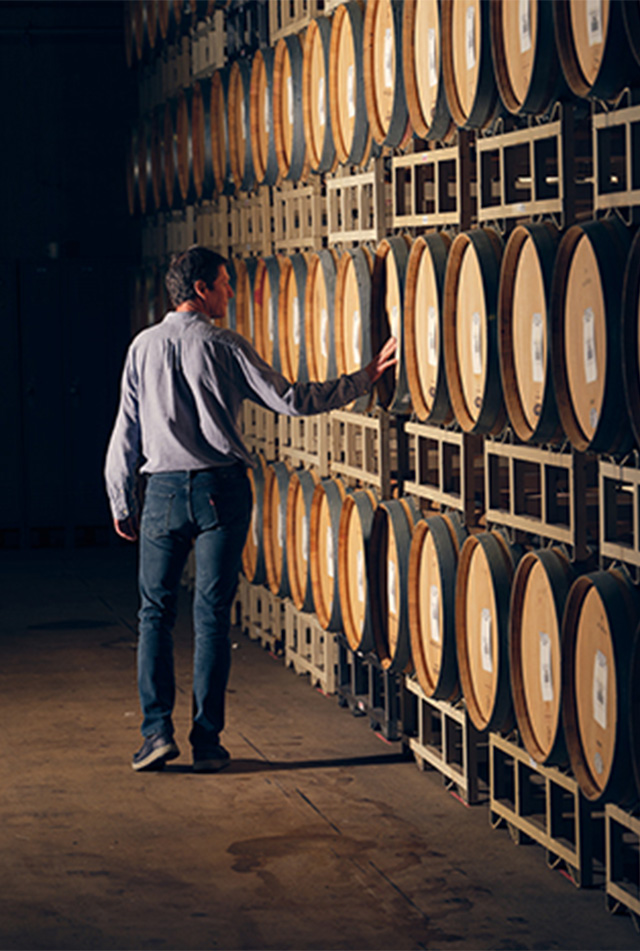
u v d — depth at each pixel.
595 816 4.86
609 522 4.06
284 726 6.36
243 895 4.33
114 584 10.37
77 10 12.97
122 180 13.23
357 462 6.73
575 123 4.39
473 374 4.82
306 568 6.89
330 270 6.38
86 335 12.18
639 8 3.63
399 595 5.53
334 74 6.24
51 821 5.06
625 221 3.93
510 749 4.76
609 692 3.89
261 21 7.86
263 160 7.65
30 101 12.99
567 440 4.35
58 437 12.27
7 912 4.21
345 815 5.10
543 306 4.21
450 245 5.15
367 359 5.82
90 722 6.45
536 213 4.39
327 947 3.93
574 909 4.20
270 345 7.51
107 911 4.21
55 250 13.17
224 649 5.65
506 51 4.45
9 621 8.93
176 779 5.56
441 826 4.97
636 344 3.71
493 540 4.77
